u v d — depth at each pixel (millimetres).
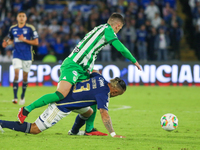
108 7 65500
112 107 30828
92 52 17469
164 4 72188
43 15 61594
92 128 17672
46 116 16141
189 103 34281
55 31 60375
